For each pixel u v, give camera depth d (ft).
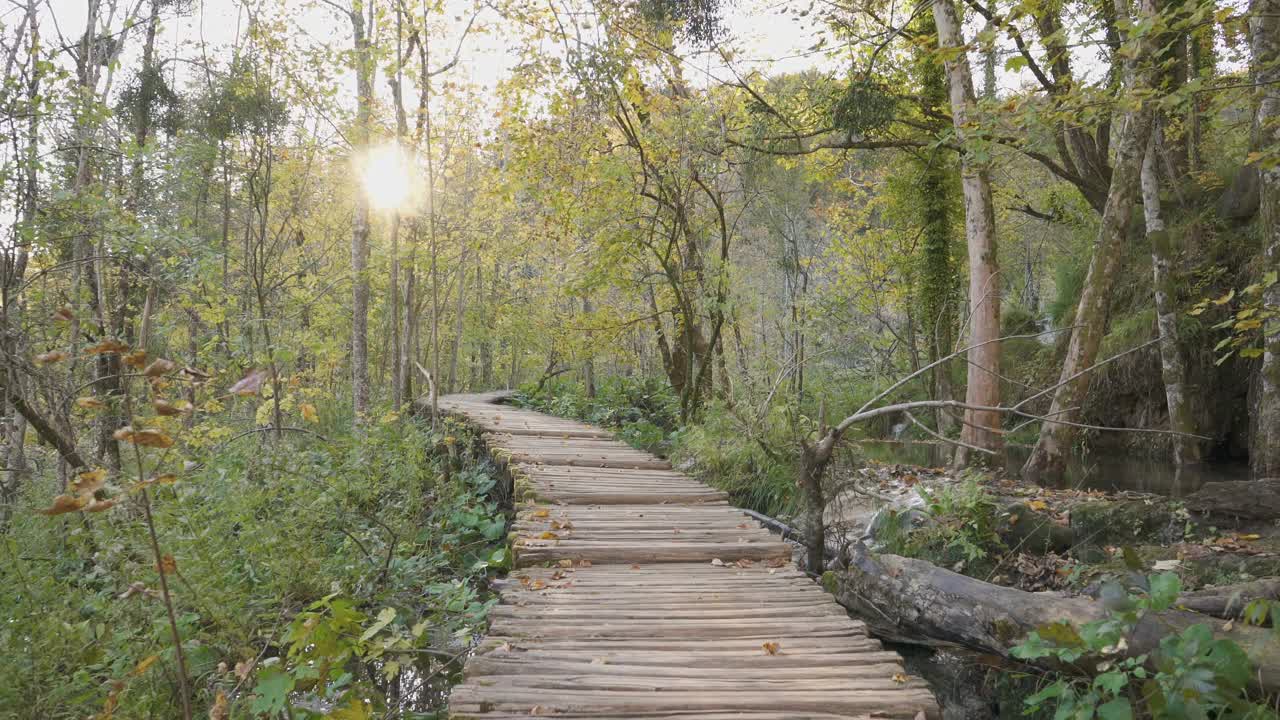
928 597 16.74
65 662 12.76
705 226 43.01
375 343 71.41
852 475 21.86
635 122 44.98
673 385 47.62
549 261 58.08
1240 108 22.93
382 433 31.27
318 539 20.39
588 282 40.91
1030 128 18.67
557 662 12.04
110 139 25.82
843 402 39.88
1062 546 20.22
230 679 13.16
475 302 73.05
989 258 36.29
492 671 11.73
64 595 14.57
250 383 7.79
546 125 40.65
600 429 41.45
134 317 33.68
